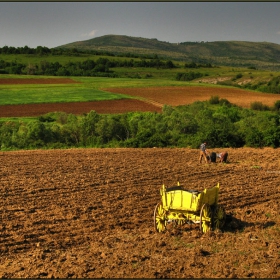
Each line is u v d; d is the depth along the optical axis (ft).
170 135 144.56
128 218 56.29
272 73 622.95
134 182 76.69
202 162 100.58
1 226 51.67
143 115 188.55
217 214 51.37
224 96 339.98
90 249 45.47
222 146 132.16
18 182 75.00
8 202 62.08
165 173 85.30
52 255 43.75
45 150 123.13
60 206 60.85
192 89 384.68
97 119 164.25
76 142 159.63
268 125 150.71
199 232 49.83
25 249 45.60
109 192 69.26
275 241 48.16
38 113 251.39
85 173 83.61
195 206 48.57
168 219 51.26
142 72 630.33
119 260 41.73
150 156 108.88
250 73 626.23
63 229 51.47
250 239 48.85
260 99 322.96
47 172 84.53
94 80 470.39
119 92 356.18
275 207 62.39
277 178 82.89
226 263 41.34
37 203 62.18
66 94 338.34
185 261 41.86
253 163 100.89
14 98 311.27
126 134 166.71
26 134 153.38
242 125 160.76
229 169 91.09
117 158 104.27
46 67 596.70
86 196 66.28
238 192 70.49
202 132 135.44
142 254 43.68
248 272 39.45
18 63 632.38
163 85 414.21
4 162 96.63
